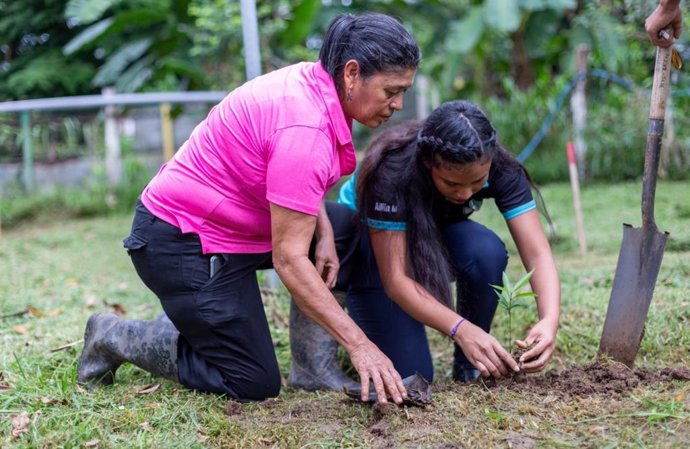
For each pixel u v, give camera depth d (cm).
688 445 188
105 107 902
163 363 258
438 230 251
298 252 219
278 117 219
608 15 863
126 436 224
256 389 252
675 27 231
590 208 672
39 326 357
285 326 354
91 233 734
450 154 218
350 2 1062
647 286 246
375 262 274
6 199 856
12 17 1252
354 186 285
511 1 861
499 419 213
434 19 1034
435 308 244
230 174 235
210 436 225
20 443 217
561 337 311
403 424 218
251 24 372
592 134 859
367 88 214
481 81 1112
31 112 876
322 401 253
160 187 243
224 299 243
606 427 203
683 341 295
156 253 242
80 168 911
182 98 825
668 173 788
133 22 982
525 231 257
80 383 265
